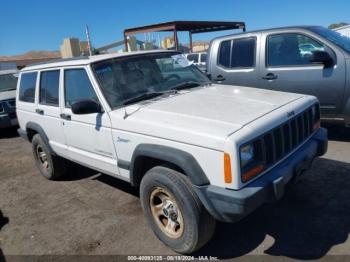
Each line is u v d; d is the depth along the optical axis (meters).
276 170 2.94
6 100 9.66
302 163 3.20
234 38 6.63
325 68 5.54
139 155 3.26
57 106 4.60
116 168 3.75
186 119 3.06
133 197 4.64
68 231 3.96
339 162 4.94
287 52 5.96
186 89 4.16
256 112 3.09
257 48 6.26
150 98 3.85
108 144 3.72
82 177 5.64
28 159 7.25
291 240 3.27
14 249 3.74
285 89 6.01
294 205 3.86
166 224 3.35
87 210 4.42
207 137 2.72
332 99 5.56
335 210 3.68
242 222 3.64
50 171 5.48
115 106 3.69
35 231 4.07
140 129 3.24
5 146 8.76
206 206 2.81
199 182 2.78
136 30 21.83
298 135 3.32
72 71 4.22
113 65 4.00
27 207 4.77
